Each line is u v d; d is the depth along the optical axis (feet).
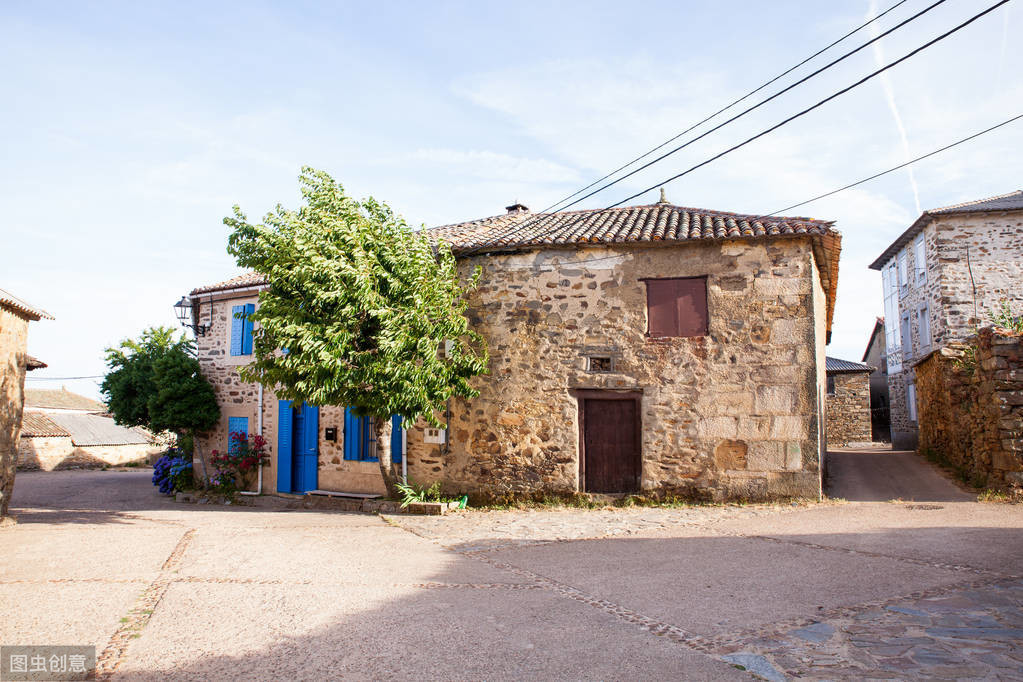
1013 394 32.12
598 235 37.52
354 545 26.61
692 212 41.93
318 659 14.35
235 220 33.78
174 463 53.42
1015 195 67.46
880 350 102.17
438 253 38.27
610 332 36.76
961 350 42.22
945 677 13.01
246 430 49.90
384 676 13.46
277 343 33.71
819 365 39.06
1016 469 31.78
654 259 36.52
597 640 15.43
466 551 25.34
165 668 13.85
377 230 34.91
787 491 33.76
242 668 13.85
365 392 33.91
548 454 37.04
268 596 19.04
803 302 34.32
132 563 23.21
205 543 26.99
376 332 33.91
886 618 16.47
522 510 35.88
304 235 32.04
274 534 29.40
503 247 38.27
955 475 39.22
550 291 37.83
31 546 26.53
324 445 45.39
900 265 77.46
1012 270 61.11
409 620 16.92
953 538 24.17
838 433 84.38
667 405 35.63
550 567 22.54
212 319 52.54
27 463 90.43
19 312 36.50
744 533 27.02
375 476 42.91
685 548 24.80
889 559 21.80
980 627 15.66
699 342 35.47
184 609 17.80
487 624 16.60
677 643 15.20
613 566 22.47
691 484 34.99
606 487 36.40
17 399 36.60
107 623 16.63
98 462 103.19
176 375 50.24
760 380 34.53
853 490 36.81
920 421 53.78
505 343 38.27
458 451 38.81
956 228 62.90
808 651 14.55
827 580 19.76
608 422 36.76
